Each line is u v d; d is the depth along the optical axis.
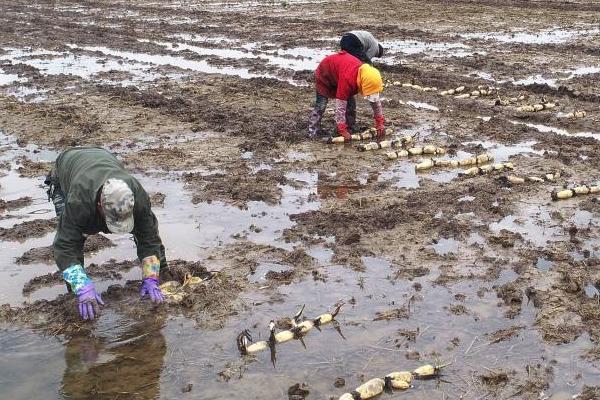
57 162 5.86
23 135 11.14
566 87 13.33
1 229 7.51
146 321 5.79
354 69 10.15
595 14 24.73
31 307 5.95
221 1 32.03
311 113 11.38
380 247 7.02
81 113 12.40
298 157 9.94
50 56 18.19
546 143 10.37
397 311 5.89
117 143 10.64
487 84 14.15
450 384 4.98
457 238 7.20
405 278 6.42
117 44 20.08
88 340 5.54
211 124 11.62
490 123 11.44
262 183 8.84
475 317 5.79
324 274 6.52
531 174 9.07
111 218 4.99
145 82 14.90
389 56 17.50
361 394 4.80
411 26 22.73
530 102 12.79
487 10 26.28
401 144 10.34
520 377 5.03
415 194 8.41
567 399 4.80
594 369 5.10
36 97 13.66
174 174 9.26
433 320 5.75
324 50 18.69
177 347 5.45
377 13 26.03
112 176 5.25
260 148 10.29
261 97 13.35
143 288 5.66
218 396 4.89
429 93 13.71
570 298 6.02
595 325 5.63
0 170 9.48
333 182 8.92
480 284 6.30
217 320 5.81
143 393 4.92
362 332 5.62
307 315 5.86
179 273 6.41
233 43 20.08
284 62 17.08
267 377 5.09
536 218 7.65
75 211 5.20
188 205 8.19
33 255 6.91
